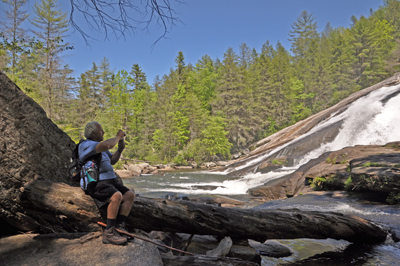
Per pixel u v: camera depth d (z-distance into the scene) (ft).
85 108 213.25
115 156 11.43
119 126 193.47
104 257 9.71
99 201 10.61
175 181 75.36
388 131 75.25
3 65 67.77
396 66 202.08
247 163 96.89
